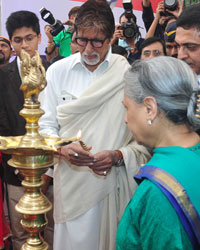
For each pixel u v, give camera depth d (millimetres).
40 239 896
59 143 841
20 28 1898
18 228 1937
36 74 812
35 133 841
